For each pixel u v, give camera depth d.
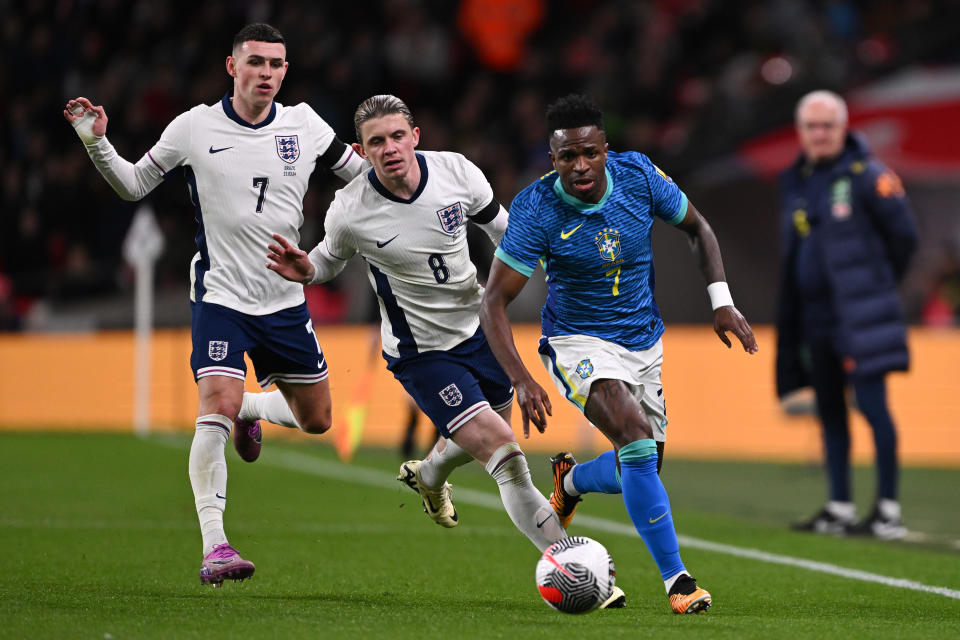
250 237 20.12
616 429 18.03
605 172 18.38
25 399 57.59
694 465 46.47
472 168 19.70
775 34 61.59
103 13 70.06
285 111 20.53
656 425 19.58
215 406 19.58
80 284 58.66
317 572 21.59
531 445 51.22
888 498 29.38
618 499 36.47
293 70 66.19
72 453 44.88
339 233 19.44
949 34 55.00
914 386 48.62
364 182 19.27
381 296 19.75
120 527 27.27
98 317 58.00
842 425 30.17
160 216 62.22
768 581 21.55
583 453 49.56
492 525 29.08
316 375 21.52
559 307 19.03
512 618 16.59
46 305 58.41
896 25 61.88
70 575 20.44
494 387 20.11
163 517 29.27
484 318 18.03
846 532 29.56
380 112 18.62
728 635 15.34
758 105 56.00
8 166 66.38
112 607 16.72
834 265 29.83
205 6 70.56
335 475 40.31
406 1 70.75
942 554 26.02
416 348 19.67
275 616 16.12
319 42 67.69
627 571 22.83
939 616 17.86
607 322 18.81
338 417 53.97
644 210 18.61
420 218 19.20
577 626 15.86
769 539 27.80
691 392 50.69
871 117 55.56
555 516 18.75
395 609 17.33
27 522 27.73
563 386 18.75
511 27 71.19
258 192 20.08
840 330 29.69
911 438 48.62
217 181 19.98
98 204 62.62
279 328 20.58
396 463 44.72
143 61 69.19
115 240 62.12
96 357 57.19
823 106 29.95
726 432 50.16
